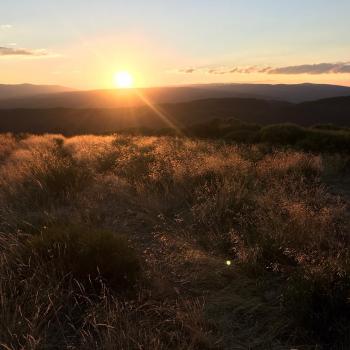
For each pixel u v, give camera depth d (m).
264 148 15.45
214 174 8.42
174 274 4.41
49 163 8.81
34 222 5.78
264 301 3.91
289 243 4.85
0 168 10.57
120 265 4.07
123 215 6.54
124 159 10.30
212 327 3.46
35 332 3.12
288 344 3.29
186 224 6.09
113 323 3.24
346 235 5.38
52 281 3.76
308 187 7.96
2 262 3.98
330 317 3.38
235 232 5.29
